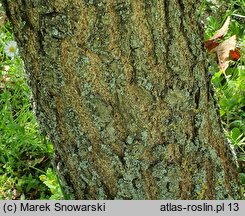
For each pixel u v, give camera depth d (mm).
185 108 922
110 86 880
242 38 1493
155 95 896
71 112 910
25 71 929
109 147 926
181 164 952
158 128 919
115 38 852
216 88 1336
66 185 1001
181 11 882
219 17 1558
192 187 977
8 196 1205
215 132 980
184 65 901
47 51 866
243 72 1361
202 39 932
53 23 842
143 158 933
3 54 1448
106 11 834
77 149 944
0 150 1278
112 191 966
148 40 866
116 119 904
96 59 863
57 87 894
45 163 1271
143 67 876
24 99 1370
